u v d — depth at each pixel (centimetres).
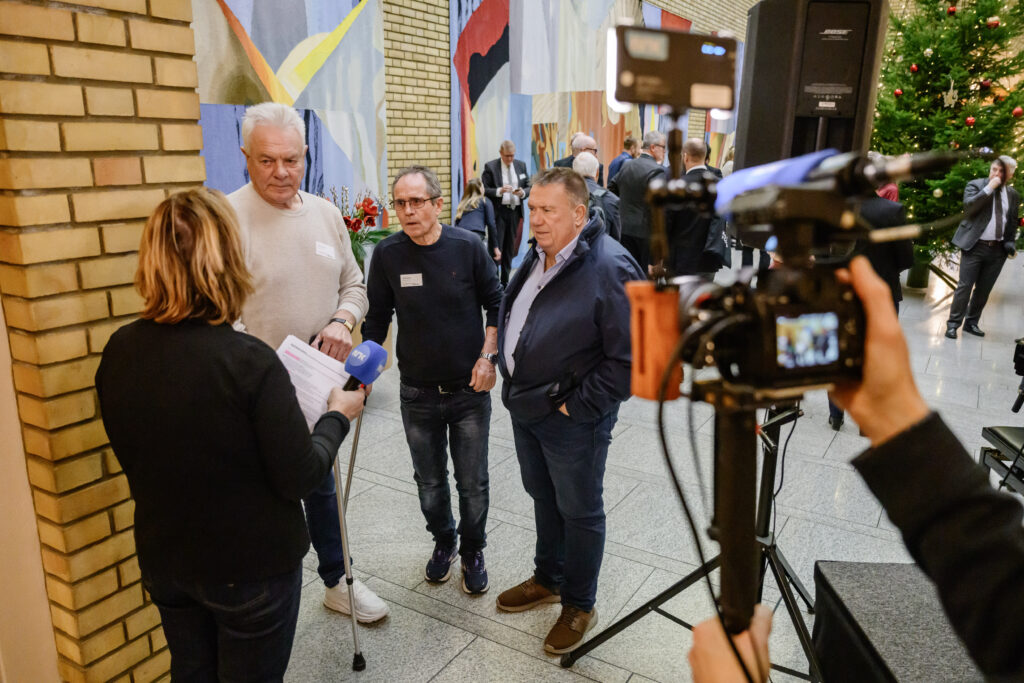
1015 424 419
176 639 153
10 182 152
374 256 248
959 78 675
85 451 174
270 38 509
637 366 68
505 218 738
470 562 261
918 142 695
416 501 330
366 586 265
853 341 56
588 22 926
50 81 155
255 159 204
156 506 139
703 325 58
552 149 907
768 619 68
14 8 147
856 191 59
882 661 132
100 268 171
